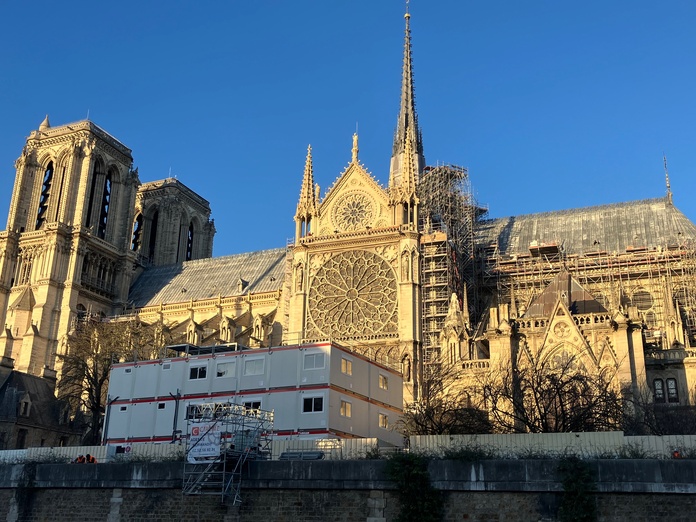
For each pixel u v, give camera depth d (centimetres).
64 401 10606
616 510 4297
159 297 13988
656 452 4538
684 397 7588
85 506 5453
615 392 6762
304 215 10862
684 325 9025
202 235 17150
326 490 4875
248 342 11306
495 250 11031
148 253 16088
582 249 10900
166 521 5184
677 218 10825
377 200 10556
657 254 10025
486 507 4525
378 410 7606
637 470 4297
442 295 9788
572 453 4594
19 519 5588
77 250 13300
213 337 11388
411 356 9431
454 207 11325
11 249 13512
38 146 14488
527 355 7662
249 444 5184
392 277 10031
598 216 11362
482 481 4547
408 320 9638
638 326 7475
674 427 6706
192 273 14375
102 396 10075
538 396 6950
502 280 10681
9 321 12825
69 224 13588
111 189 14688
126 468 5403
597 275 10194
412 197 10338
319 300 10319
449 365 8369
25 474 5672
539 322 7819
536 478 4462
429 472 4662
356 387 7219
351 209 10688
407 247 9981
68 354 11269
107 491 5431
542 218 11731
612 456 4544
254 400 6881
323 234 10719
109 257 14050
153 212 16400
